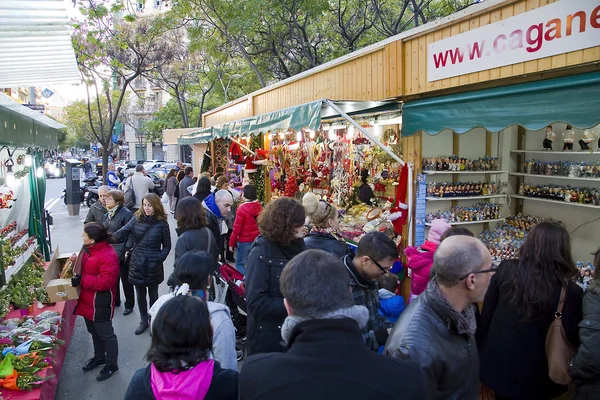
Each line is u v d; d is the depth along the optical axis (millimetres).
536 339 2402
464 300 1760
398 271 4758
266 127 5352
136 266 5008
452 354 1696
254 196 6008
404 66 4676
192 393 1698
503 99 3557
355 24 14883
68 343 4715
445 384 1683
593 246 4535
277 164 9898
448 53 4062
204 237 4277
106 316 4109
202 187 7773
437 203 5172
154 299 5215
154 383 1709
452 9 11328
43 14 2541
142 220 5016
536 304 2318
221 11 13648
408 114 4582
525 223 5031
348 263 2537
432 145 4980
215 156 13797
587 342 2096
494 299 2537
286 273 1475
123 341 4996
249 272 2721
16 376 3025
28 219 6426
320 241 3137
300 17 15430
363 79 5438
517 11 3385
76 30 11711
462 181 5234
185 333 1750
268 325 2688
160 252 5094
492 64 3619
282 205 2740
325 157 7852
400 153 5688
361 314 1416
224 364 2312
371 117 6027
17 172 5770
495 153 5293
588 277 3723
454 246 1771
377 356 1324
